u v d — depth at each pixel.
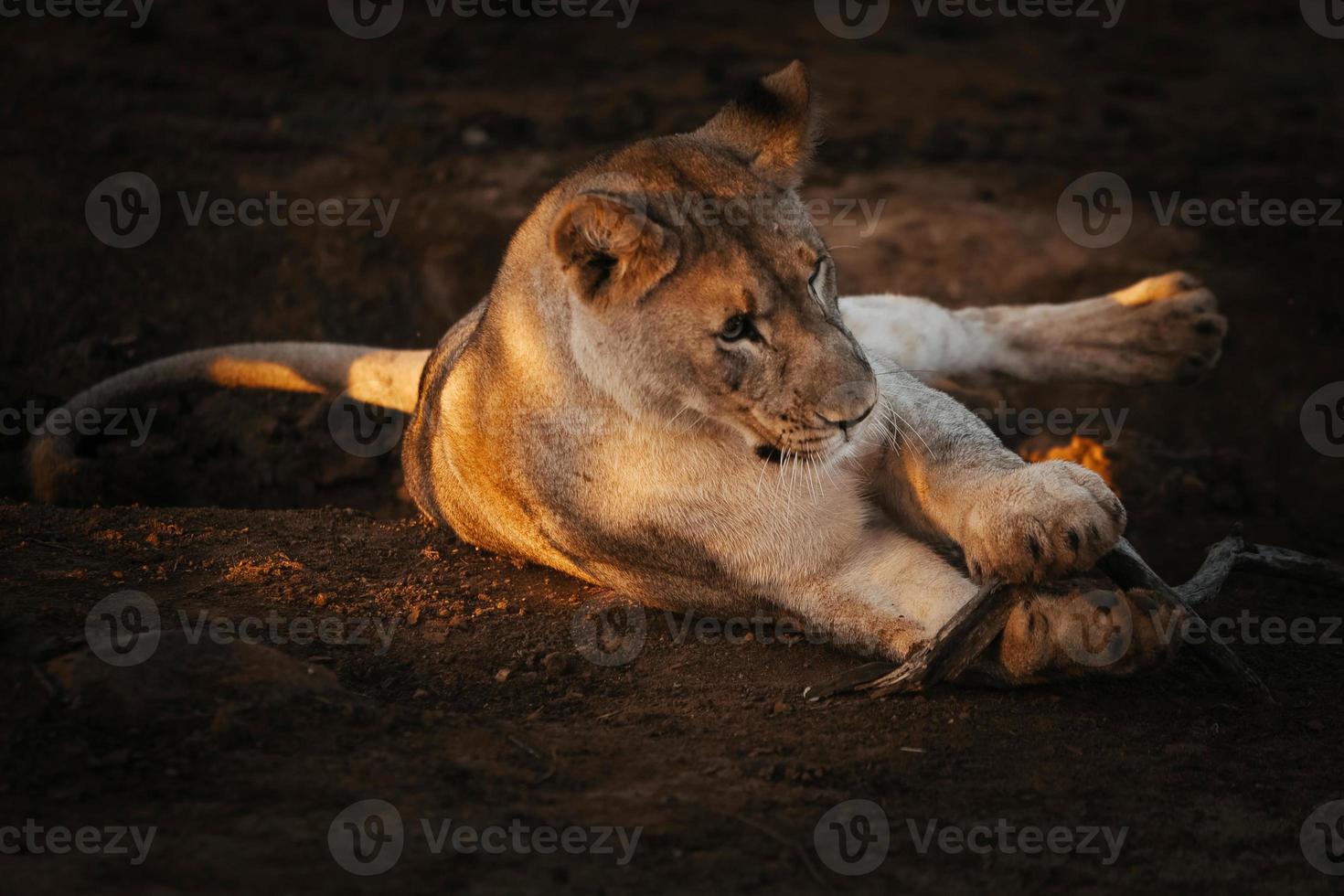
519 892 6.12
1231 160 23.47
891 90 26.94
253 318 17.12
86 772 6.90
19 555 9.80
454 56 27.36
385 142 21.83
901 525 9.73
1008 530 8.09
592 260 8.26
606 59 28.05
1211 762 7.86
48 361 16.19
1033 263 18.50
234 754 7.15
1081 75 28.91
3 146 20.23
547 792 7.14
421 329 17.47
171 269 17.62
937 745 7.88
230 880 6.03
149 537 10.54
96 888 5.87
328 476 14.31
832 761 7.64
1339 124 26.05
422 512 11.73
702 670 8.99
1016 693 8.55
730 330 8.34
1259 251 19.08
